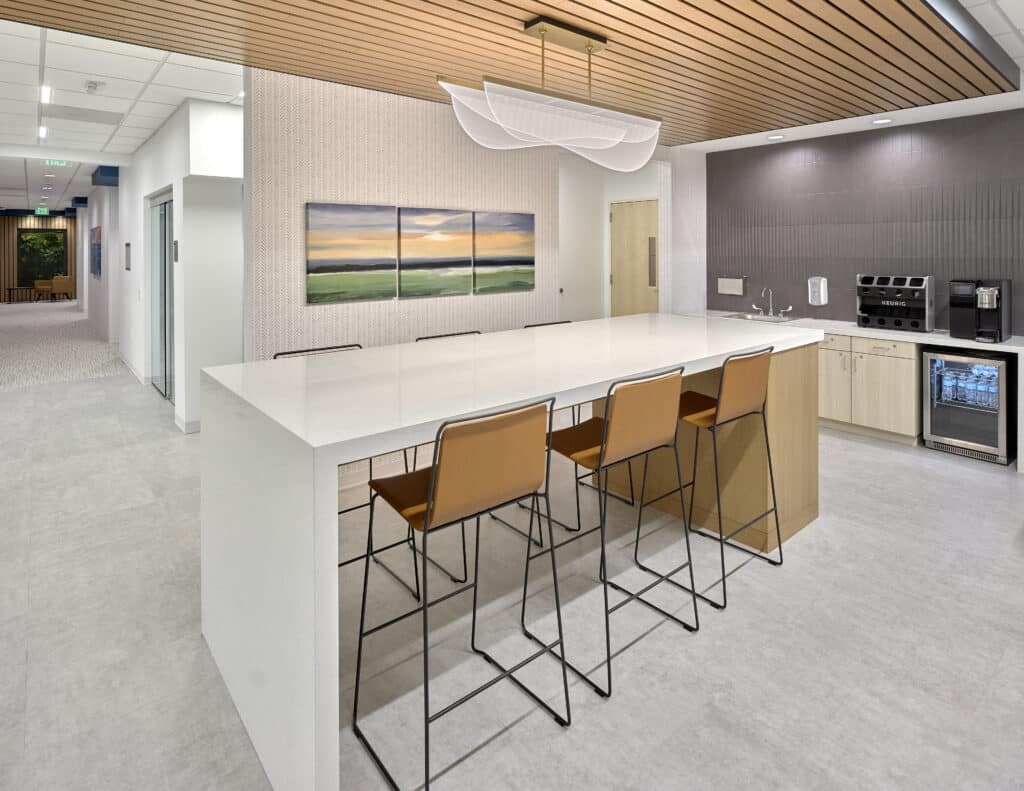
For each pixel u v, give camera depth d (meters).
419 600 2.85
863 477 4.38
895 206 5.48
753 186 6.46
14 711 2.16
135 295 7.64
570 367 2.61
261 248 3.92
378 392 2.16
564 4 2.71
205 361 5.56
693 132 5.37
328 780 1.69
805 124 5.06
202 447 2.51
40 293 19.27
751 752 1.97
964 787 1.83
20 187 10.97
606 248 8.37
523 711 2.17
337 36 3.07
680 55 3.36
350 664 2.42
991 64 3.55
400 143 4.46
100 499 4.04
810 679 2.31
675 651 2.48
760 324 4.04
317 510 1.62
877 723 2.09
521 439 1.93
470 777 1.89
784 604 2.80
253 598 2.02
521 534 3.50
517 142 3.08
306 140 4.03
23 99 4.95
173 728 2.11
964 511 3.79
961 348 4.76
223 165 5.16
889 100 4.33
